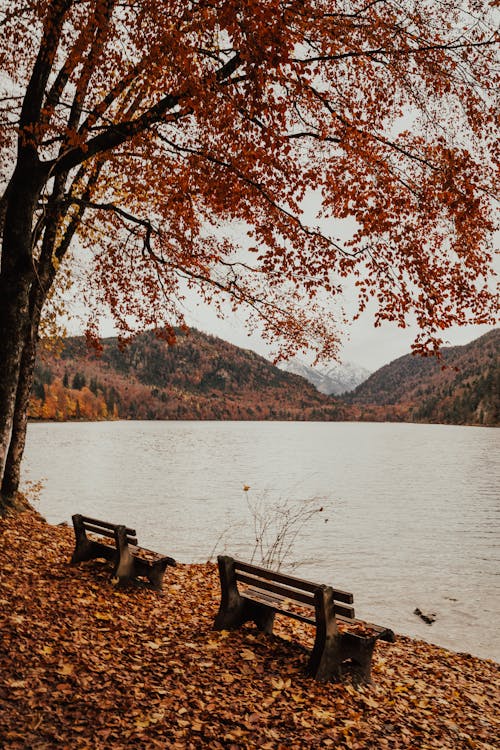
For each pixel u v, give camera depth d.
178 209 9.18
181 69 6.78
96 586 7.10
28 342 11.97
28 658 4.62
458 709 5.48
